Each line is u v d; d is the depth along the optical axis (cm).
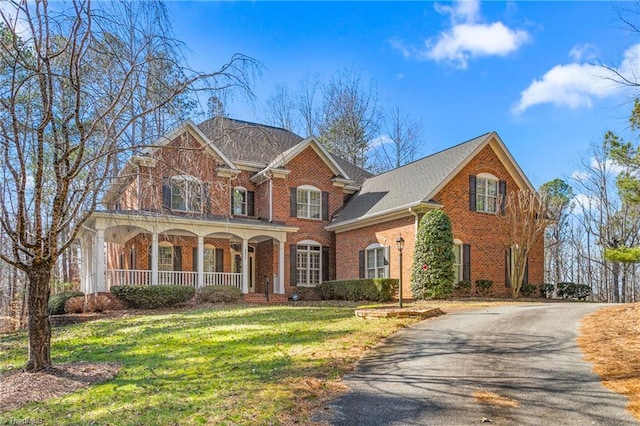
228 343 1015
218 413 586
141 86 852
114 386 743
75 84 782
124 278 1944
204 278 2170
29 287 865
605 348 864
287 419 564
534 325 1117
